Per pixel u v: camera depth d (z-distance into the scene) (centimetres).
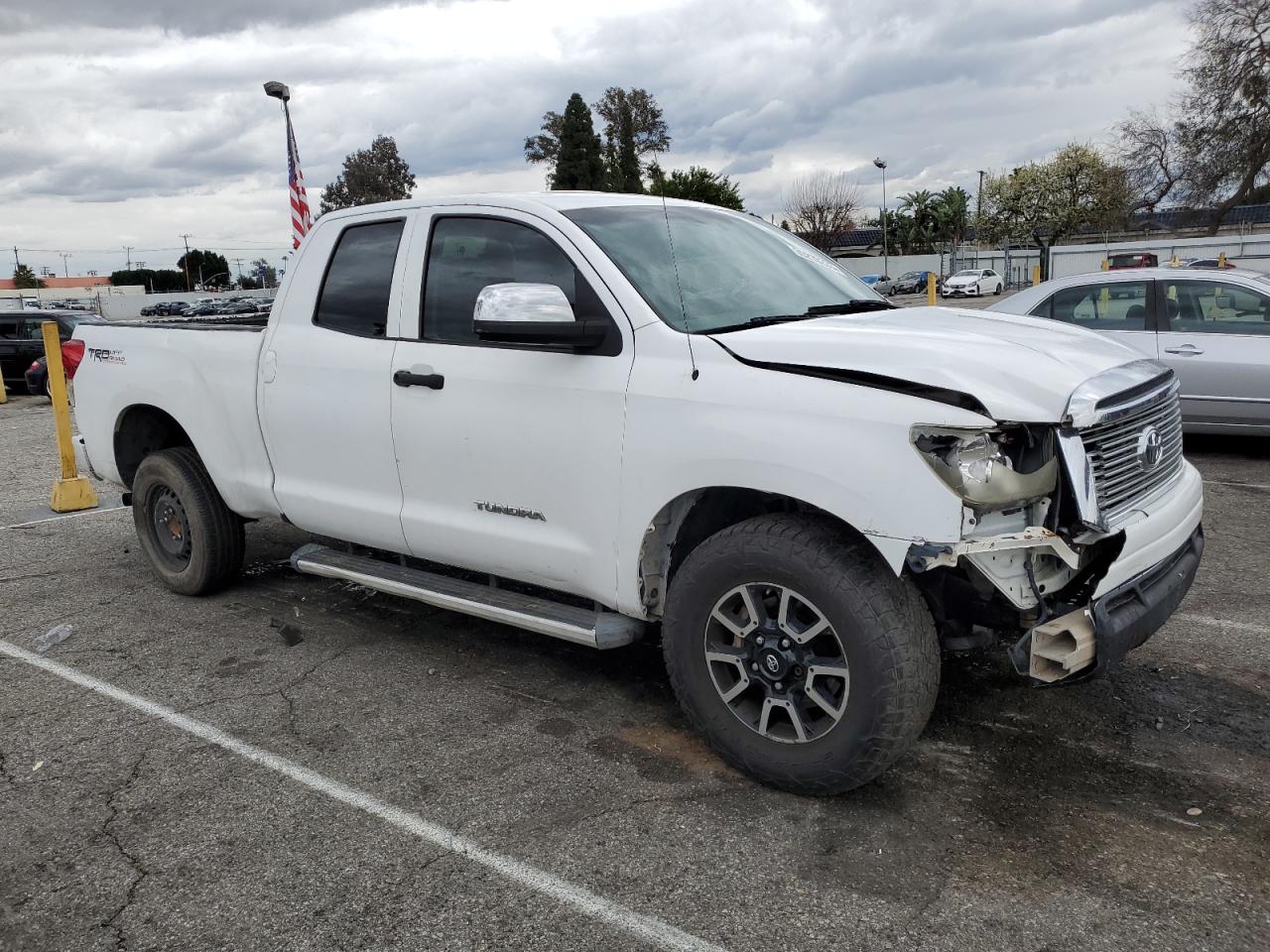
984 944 252
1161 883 274
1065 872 281
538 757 359
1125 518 308
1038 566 305
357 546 497
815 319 362
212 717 401
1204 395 816
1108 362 321
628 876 287
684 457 325
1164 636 452
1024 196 5391
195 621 516
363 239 440
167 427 581
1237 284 811
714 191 5897
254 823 321
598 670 438
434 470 404
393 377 411
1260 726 364
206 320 589
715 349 326
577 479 358
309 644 480
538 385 365
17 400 1838
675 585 338
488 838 308
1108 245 3741
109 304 6412
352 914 273
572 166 6081
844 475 290
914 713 299
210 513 530
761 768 327
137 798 338
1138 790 323
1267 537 598
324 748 372
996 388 286
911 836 301
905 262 6350
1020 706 385
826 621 303
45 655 473
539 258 377
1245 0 3938
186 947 262
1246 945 248
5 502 841
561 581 377
